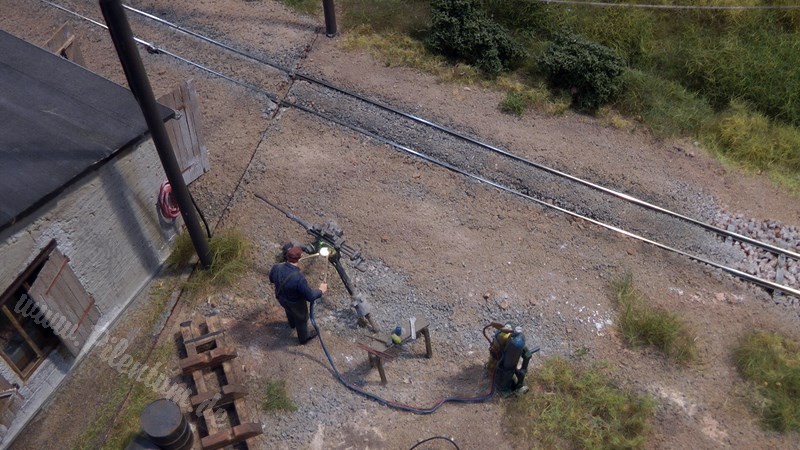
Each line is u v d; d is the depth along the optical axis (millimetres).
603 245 11141
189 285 9883
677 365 9438
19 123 8531
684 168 12828
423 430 8469
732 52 15242
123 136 8641
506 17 15945
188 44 14258
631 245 11172
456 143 12664
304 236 10750
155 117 8078
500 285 10305
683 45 15648
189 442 7891
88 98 9211
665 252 11109
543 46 15141
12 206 7289
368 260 10484
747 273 10883
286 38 14727
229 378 8625
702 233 11469
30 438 8273
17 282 7641
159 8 15156
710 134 13727
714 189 12406
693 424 8727
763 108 14641
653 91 14406
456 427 8516
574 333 9758
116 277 9352
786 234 11547
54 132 8484
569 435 8461
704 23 16250
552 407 8719
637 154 12984
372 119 12961
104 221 8781
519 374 8547
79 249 8469
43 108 8867
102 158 8227
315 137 12570
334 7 15555
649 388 9094
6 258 7359
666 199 11969
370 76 13992
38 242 7770
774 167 13211
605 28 15688
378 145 12516
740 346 9734
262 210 11125
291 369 8984
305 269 10234
